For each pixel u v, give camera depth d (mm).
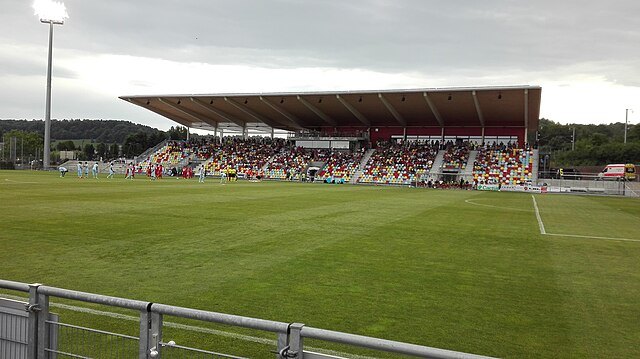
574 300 7617
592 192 48188
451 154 59062
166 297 7188
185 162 68375
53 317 3795
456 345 5566
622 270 10023
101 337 4926
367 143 65125
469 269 9688
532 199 34906
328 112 61719
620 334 6070
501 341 5734
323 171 60906
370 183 57438
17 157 74000
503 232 15391
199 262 9625
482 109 53812
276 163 64438
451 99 51031
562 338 5879
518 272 9547
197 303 6914
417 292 7824
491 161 56281
